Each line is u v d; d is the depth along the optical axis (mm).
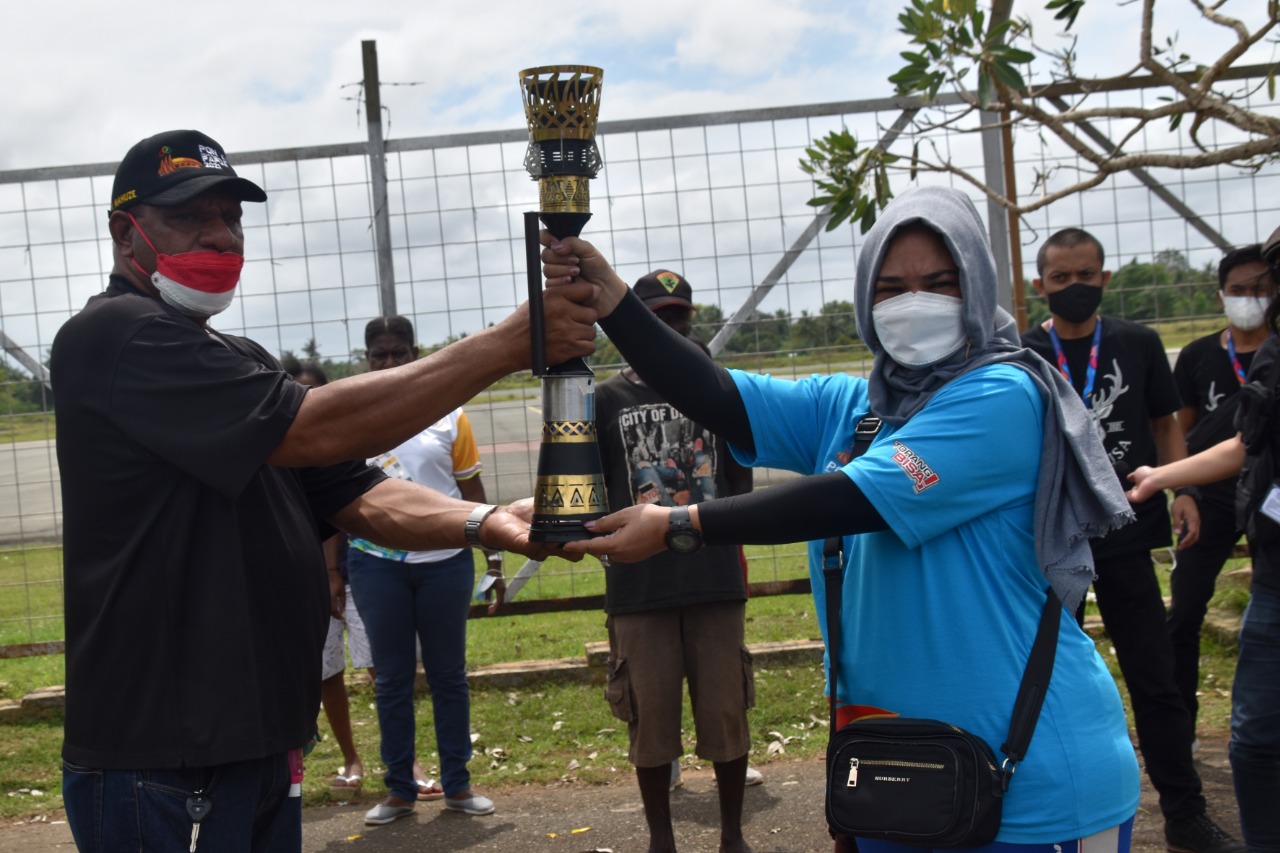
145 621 2363
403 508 2895
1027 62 4812
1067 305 4562
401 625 5086
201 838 2369
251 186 2576
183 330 2377
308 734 2580
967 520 2369
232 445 2301
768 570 7730
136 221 2516
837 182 5641
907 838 2273
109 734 2357
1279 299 3521
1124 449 4582
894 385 2531
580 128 2361
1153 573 4398
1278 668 3371
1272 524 3375
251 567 2451
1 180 6344
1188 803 4320
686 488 4547
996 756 2311
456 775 5137
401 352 5367
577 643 7441
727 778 4477
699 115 6301
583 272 2441
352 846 4848
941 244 2459
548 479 2439
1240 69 6078
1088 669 2420
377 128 6250
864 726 2367
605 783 5422
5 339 6422
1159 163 4848
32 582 6793
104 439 2373
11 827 5121
